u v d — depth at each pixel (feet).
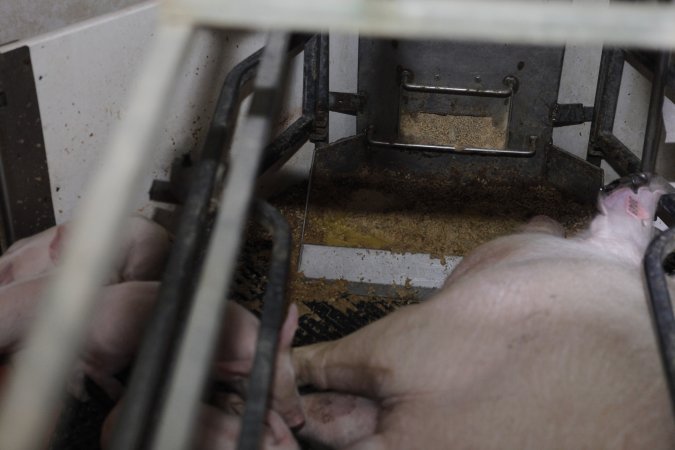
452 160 8.49
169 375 3.98
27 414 1.84
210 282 2.60
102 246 2.15
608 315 4.24
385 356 4.45
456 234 7.82
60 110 6.03
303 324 6.85
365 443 4.28
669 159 8.11
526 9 2.41
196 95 7.11
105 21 6.19
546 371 4.00
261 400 3.80
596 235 5.94
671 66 6.50
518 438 3.87
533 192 8.36
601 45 7.97
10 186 5.81
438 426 4.08
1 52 5.45
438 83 8.07
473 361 4.20
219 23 2.52
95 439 5.71
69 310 2.02
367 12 2.40
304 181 8.71
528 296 4.37
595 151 8.13
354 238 7.77
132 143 2.34
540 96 8.07
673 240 4.64
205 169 4.75
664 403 3.85
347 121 8.63
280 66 3.55
